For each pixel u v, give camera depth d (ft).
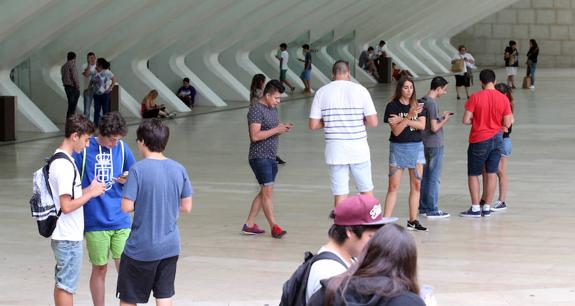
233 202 61.62
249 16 141.08
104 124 33.58
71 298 33.06
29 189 66.59
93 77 106.42
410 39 217.56
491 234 51.60
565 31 230.48
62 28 101.24
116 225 34.12
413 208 52.39
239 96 143.43
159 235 30.73
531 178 69.77
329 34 173.78
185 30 125.70
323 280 19.40
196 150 88.02
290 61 166.40
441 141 55.31
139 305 37.50
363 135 48.19
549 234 51.52
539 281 41.65
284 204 60.85
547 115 117.08
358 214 21.88
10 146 91.25
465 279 41.96
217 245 49.26
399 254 18.76
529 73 165.07
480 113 55.31
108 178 33.83
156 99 126.72
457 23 224.33
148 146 30.94
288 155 84.23
